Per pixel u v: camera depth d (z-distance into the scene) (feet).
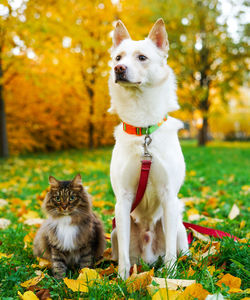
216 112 72.02
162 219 9.77
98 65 57.93
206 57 69.15
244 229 12.27
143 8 55.88
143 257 9.66
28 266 8.99
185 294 6.49
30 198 19.57
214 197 18.22
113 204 16.61
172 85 9.55
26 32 35.50
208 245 9.65
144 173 8.73
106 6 53.57
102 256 10.39
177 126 9.30
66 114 60.03
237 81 71.26
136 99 8.80
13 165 36.86
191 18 64.44
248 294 6.84
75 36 38.86
